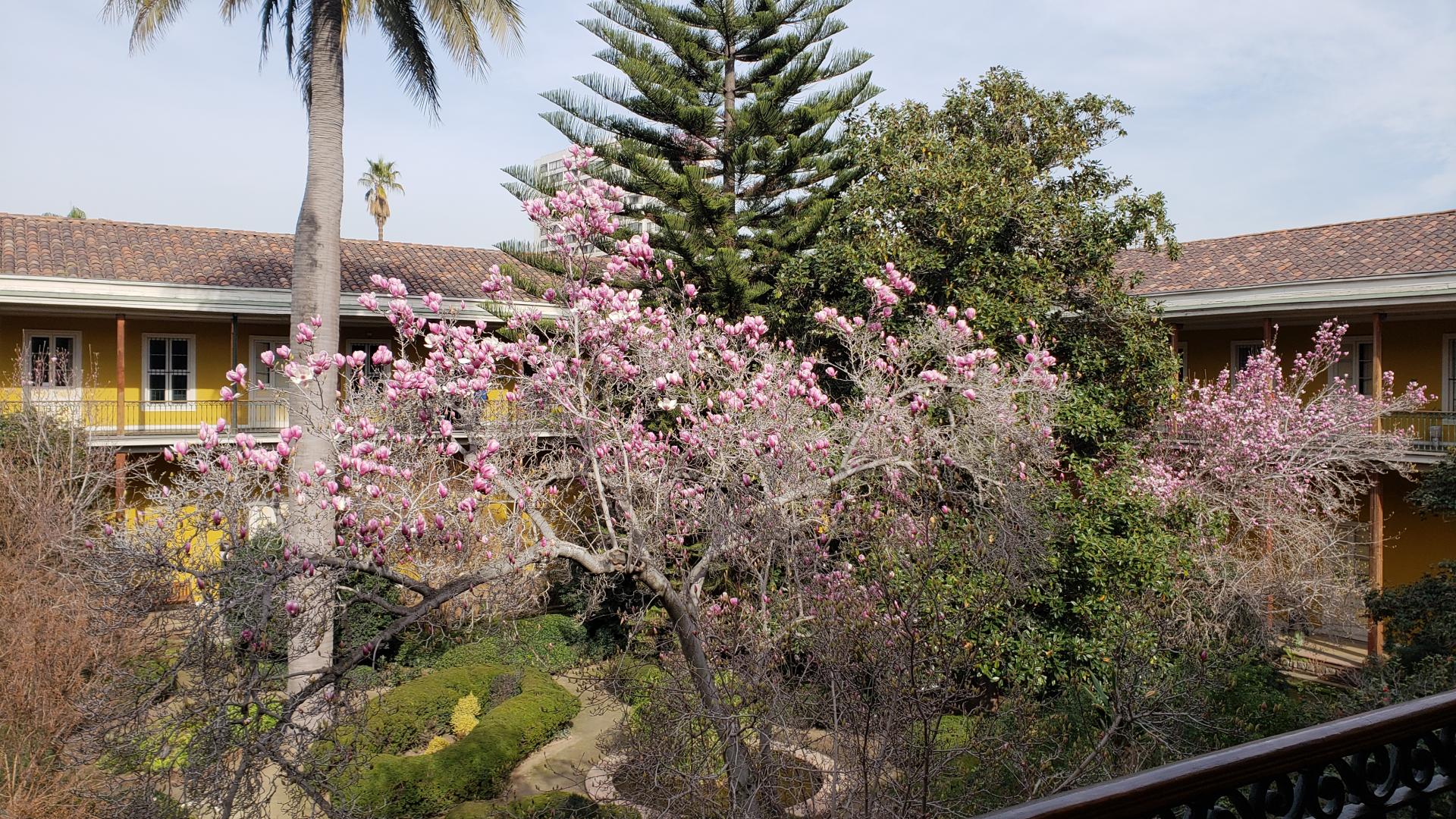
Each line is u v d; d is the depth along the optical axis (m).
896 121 12.52
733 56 15.73
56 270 14.23
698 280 14.06
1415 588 9.59
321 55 11.05
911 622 5.39
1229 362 16.88
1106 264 11.39
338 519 5.99
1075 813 1.09
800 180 15.04
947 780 5.72
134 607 5.20
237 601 4.85
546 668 11.80
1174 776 1.19
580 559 6.18
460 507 6.11
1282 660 12.11
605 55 14.76
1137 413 11.55
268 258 16.39
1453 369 14.25
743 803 5.04
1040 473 8.49
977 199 10.76
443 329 7.09
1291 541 12.22
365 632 11.41
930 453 7.82
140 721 4.72
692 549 7.89
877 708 5.07
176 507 5.89
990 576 7.25
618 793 6.17
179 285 14.57
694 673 5.81
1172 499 10.82
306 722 6.39
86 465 12.35
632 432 7.41
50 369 14.50
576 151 7.44
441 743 9.98
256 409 16.53
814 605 6.28
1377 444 12.47
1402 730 1.48
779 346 11.63
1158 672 7.34
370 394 6.78
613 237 13.31
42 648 7.37
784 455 7.00
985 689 9.09
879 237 11.16
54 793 6.29
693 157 15.59
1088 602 8.62
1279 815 1.40
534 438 7.31
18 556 9.64
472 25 11.34
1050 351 10.96
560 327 7.30
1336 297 13.56
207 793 4.45
